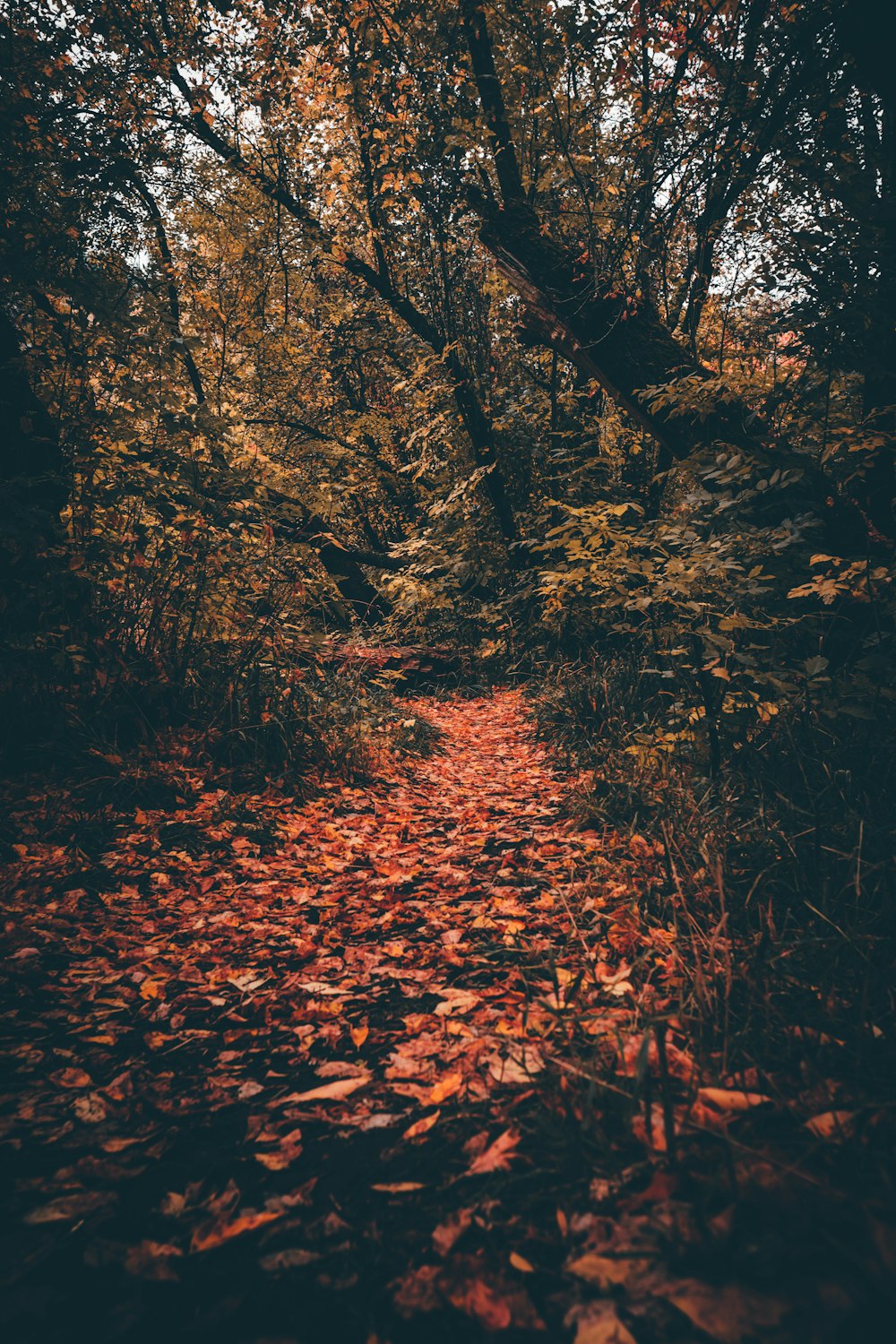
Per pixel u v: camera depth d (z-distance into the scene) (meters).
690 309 7.09
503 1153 1.56
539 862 3.65
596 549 4.56
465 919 3.01
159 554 5.34
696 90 6.63
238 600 5.77
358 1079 1.91
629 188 6.60
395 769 6.03
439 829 4.54
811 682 3.35
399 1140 1.67
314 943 2.86
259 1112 1.79
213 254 12.61
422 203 9.70
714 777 3.73
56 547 4.62
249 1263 1.33
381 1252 1.35
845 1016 1.89
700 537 4.23
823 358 4.34
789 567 4.12
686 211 6.64
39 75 6.38
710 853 2.82
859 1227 1.25
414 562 13.52
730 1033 1.86
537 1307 1.20
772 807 3.06
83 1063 2.03
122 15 8.24
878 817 2.79
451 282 11.76
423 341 12.22
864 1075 1.65
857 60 4.26
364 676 9.48
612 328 5.64
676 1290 1.16
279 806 4.57
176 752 4.88
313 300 13.97
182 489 4.95
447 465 12.88
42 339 5.02
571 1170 1.47
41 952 2.66
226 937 2.91
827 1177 1.36
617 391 5.78
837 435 4.33
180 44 8.88
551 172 8.47
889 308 4.07
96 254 5.68
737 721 3.69
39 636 4.52
